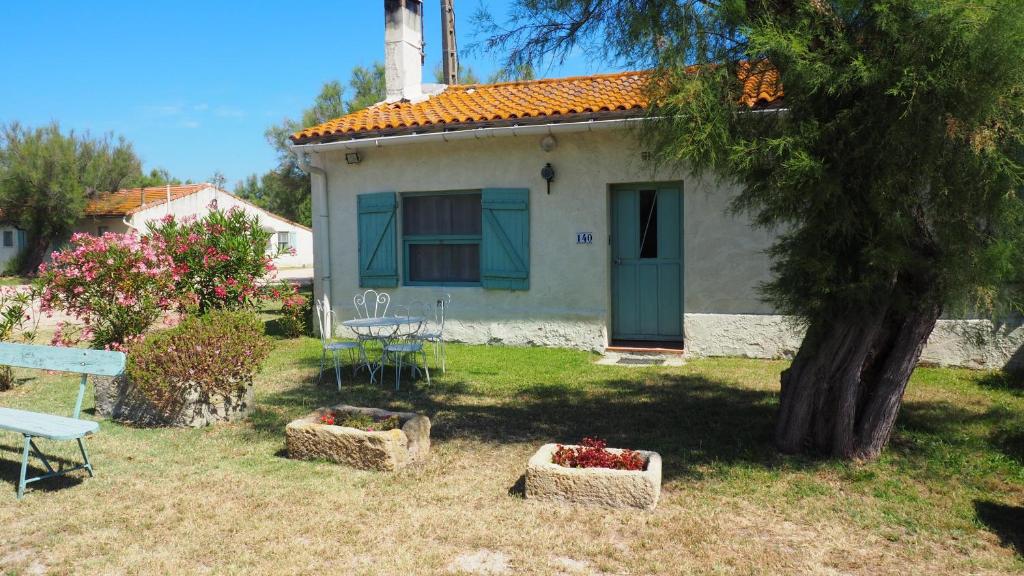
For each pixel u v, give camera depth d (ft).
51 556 12.16
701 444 18.12
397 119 33.65
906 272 15.31
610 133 30.07
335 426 17.11
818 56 13.91
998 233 14.39
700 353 29.58
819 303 15.40
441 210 33.96
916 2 12.76
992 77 12.50
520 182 31.68
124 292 24.61
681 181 30.12
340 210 35.40
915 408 20.98
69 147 96.84
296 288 35.96
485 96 36.94
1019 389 22.98
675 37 15.08
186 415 19.84
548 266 31.53
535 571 11.58
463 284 33.53
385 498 14.66
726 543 12.59
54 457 17.37
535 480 14.43
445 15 60.95
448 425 20.20
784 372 17.74
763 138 14.60
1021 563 11.89
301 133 34.63
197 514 13.89
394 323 25.72
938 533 13.03
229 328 20.45
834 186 13.78
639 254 31.45
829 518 13.67
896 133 13.34
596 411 21.57
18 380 26.53
